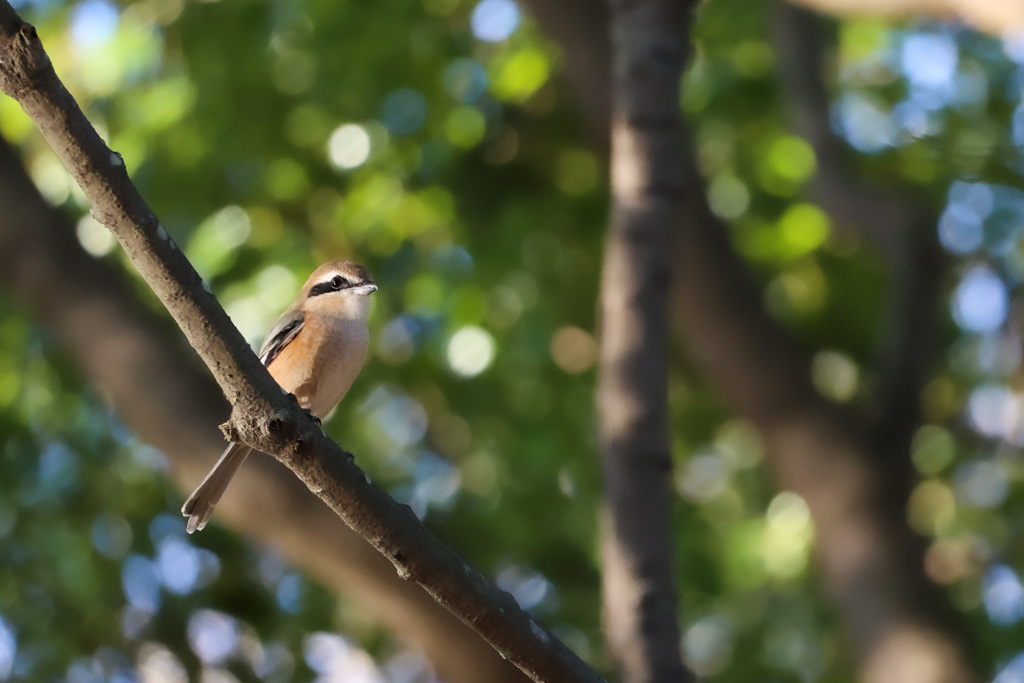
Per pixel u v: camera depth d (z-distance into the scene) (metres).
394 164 13.83
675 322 10.87
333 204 14.52
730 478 16.19
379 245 14.19
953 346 15.26
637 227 6.84
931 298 11.01
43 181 13.60
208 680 14.16
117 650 14.03
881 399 10.71
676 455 15.30
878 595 9.70
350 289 9.02
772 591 15.71
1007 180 11.14
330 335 8.86
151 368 8.76
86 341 8.98
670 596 6.04
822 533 10.16
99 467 14.34
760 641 15.34
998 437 15.48
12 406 14.27
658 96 7.16
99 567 14.09
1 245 9.09
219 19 13.66
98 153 3.87
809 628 15.26
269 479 8.07
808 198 13.42
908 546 9.91
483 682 8.14
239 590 14.14
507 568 14.82
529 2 11.21
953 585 14.27
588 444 14.34
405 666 16.12
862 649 9.73
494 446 14.52
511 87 13.46
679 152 7.12
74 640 13.84
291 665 14.44
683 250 10.45
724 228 10.91
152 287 4.13
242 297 13.76
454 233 14.22
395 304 14.40
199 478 8.58
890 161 13.22
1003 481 15.25
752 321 10.57
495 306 14.07
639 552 6.12
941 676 9.23
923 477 15.27
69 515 14.27
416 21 13.66
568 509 14.24
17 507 14.16
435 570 4.37
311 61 13.71
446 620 8.14
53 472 14.38
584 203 14.16
